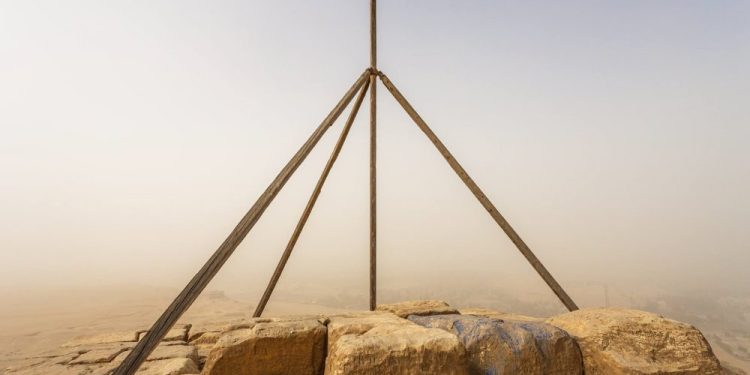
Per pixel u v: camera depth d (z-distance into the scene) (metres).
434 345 2.84
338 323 3.90
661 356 3.42
